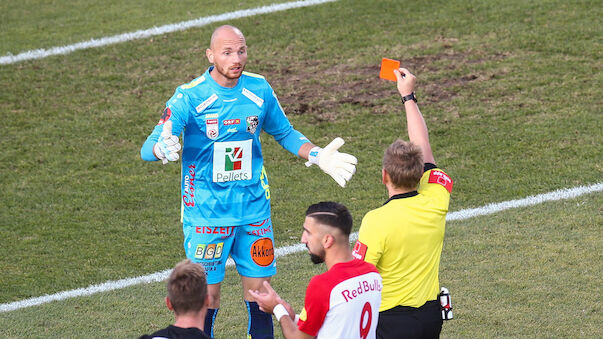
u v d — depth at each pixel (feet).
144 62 151.53
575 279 85.35
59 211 108.99
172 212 108.68
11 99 139.23
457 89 137.39
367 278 50.75
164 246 100.01
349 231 51.01
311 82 142.51
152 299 86.99
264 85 68.95
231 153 67.97
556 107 130.00
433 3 169.17
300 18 165.89
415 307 56.75
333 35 158.40
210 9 173.17
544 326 76.48
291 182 115.34
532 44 149.89
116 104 137.59
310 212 51.21
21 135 128.77
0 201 111.65
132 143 126.52
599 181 109.70
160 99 138.62
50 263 96.27
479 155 118.73
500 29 156.35
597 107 129.18
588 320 77.25
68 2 181.78
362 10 167.94
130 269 94.53
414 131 62.39
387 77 65.41
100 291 89.25
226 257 70.13
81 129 130.21
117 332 79.30
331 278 49.83
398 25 161.07
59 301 86.94
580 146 119.03
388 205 56.39
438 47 151.53
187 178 69.10
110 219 106.83
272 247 70.85
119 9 176.55
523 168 114.62
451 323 77.77
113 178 117.39
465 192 109.50
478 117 128.77
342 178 65.57
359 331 50.55
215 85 66.80
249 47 155.43
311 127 128.57
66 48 157.38
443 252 93.56
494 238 96.22
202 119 66.74
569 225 98.37
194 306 47.60
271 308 52.03
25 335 78.89
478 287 84.74
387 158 56.39
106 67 150.10
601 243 93.15
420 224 55.93
